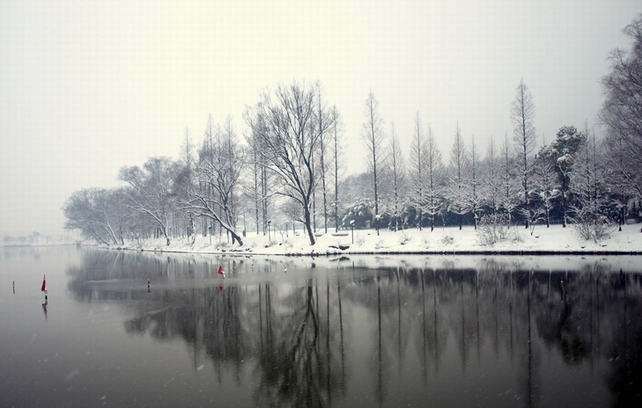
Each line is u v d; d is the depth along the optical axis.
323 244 44.94
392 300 18.59
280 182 47.00
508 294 18.72
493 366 10.36
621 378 9.35
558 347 11.52
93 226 101.06
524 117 43.66
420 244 40.94
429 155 51.06
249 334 13.99
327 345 12.52
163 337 14.02
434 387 9.25
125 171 71.94
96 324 16.22
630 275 22.27
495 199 46.34
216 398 9.11
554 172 43.44
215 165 51.91
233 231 52.34
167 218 76.69
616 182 35.50
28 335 14.83
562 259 30.22
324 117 47.31
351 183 90.62
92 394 9.55
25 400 9.35
